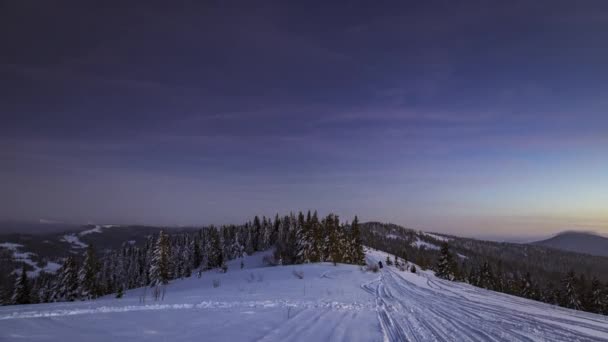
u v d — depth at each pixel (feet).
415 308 47.34
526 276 221.05
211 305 46.83
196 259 312.91
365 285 87.61
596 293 168.35
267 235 346.33
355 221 255.91
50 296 153.17
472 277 249.96
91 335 28.25
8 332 29.27
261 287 78.64
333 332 30.19
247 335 28.48
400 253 480.64
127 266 321.52
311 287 77.71
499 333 31.17
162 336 27.94
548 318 39.70
